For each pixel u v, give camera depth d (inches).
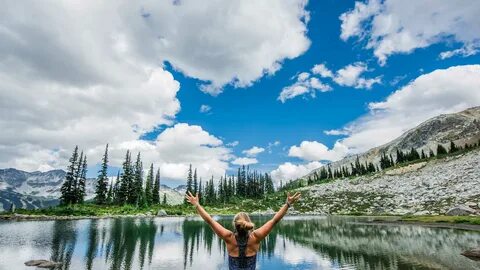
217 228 183.5
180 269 977.5
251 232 183.5
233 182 7322.8
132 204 4731.8
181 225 2586.1
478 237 1552.7
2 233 1754.4
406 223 2442.2
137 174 4894.2
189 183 6412.4
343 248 1339.8
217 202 6284.5
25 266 950.4
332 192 5644.7
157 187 5620.1
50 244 1384.1
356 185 5856.3
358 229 2159.2
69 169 4168.3
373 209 4141.2
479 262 969.5
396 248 1291.8
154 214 4254.4
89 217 3385.8
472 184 3735.2
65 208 3742.6
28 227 2116.1
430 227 2090.3
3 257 1080.8
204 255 1221.7
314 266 1011.3
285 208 181.6
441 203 3400.6
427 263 973.8
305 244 1491.1
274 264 1055.6
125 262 1053.8
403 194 4466.0
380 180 5826.8
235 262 178.4
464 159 5329.7
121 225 2426.2
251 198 7027.6
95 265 994.7
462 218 2301.9
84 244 1407.5
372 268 943.7
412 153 7436.0
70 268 944.9
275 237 1785.2
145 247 1374.3
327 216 3944.4
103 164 4675.2
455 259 1023.6
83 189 4367.6
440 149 6899.6
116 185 5103.3
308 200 5378.9
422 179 4965.6
